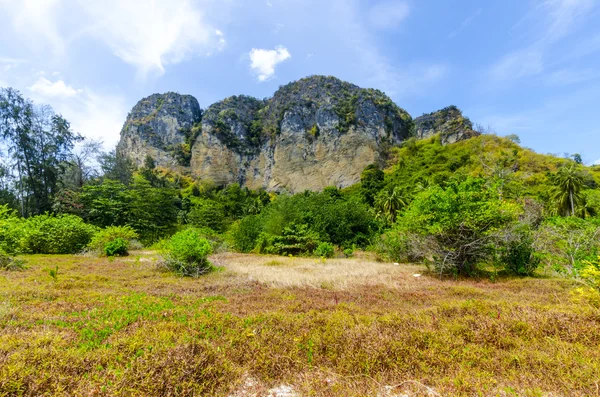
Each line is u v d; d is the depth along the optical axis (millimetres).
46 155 30578
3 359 2756
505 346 3570
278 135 86125
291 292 6992
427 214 10109
